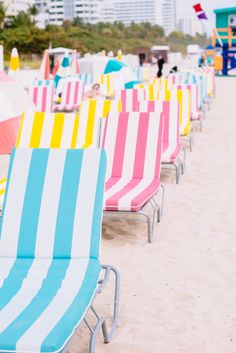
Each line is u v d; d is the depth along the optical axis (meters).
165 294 4.05
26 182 3.74
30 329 2.52
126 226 5.62
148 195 5.18
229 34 31.52
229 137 11.01
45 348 2.38
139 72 26.75
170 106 7.78
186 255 4.83
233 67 33.12
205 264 4.61
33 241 3.55
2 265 3.41
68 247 3.51
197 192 6.92
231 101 18.44
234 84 26.75
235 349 3.29
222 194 6.81
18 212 3.66
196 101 11.59
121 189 5.38
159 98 9.80
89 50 81.62
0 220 3.78
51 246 3.52
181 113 9.71
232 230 5.47
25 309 2.75
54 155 3.81
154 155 5.90
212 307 3.83
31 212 3.65
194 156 9.21
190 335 3.46
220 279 4.30
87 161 3.76
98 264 3.41
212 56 39.22
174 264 4.63
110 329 3.53
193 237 5.29
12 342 2.41
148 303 3.91
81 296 2.90
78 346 3.33
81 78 17.27
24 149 3.86
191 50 55.56
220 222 5.72
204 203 6.43
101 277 4.34
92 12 184.62
